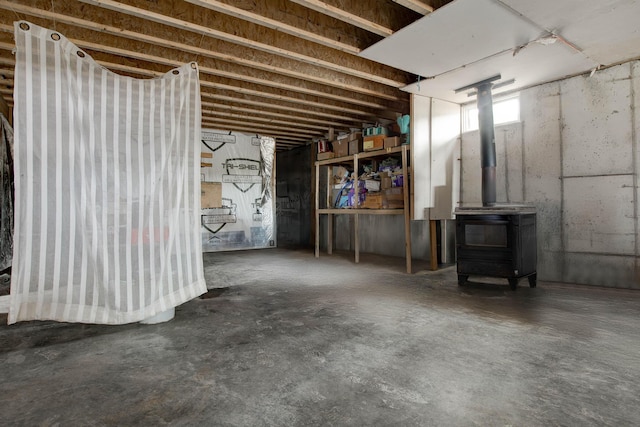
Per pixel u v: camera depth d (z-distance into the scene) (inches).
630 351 82.4
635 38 116.5
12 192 170.7
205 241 250.2
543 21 105.5
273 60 145.9
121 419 57.6
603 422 56.0
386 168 209.5
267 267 202.2
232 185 262.4
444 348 85.1
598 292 135.0
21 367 76.6
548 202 157.9
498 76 149.3
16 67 79.3
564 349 83.7
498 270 140.0
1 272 162.9
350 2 106.4
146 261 97.1
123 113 93.2
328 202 253.8
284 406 61.1
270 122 236.2
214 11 115.9
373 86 179.8
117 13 113.5
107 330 99.2
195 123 110.3
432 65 138.6
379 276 173.8
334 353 83.0
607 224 142.2
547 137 157.9
